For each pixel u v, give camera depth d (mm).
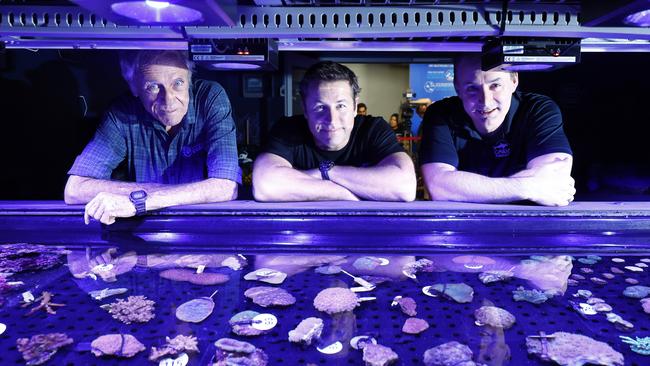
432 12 1370
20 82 3447
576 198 2615
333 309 952
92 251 1302
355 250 1291
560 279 1091
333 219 1422
